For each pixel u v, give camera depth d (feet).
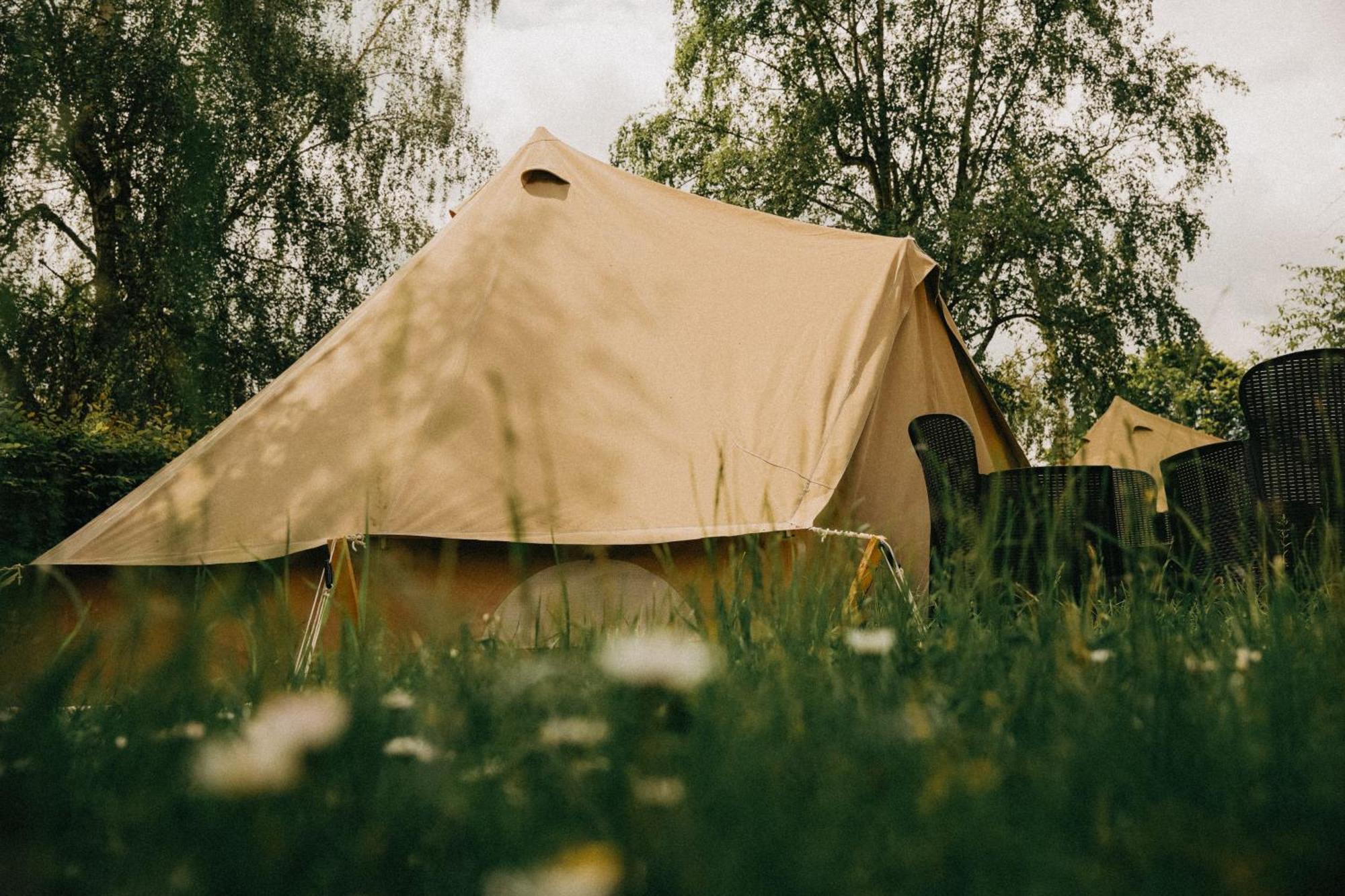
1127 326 52.60
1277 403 9.41
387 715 2.77
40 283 36.60
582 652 3.51
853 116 55.31
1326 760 2.07
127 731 2.74
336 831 1.84
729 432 13.34
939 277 17.26
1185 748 2.19
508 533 10.94
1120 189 56.49
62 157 34.58
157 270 35.83
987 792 1.82
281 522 11.21
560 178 17.76
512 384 13.15
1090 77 55.06
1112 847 1.66
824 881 1.49
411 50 45.96
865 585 4.82
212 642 3.30
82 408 34.88
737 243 17.21
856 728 2.42
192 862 1.71
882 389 15.81
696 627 4.08
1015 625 3.96
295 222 41.88
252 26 39.86
